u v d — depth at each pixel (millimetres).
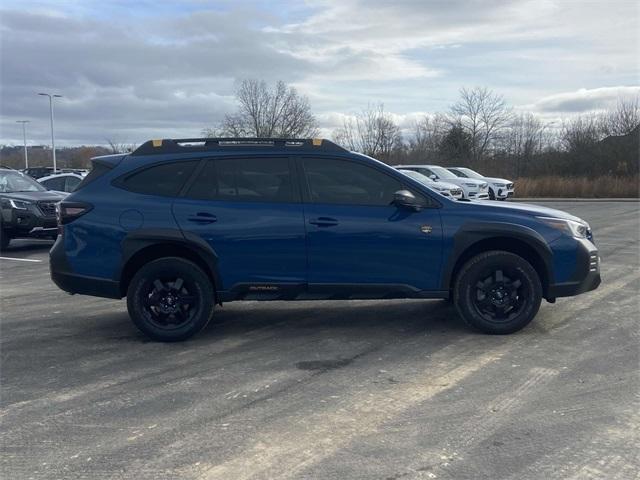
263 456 3586
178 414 4215
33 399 4523
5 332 6426
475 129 50625
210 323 6648
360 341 5891
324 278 5844
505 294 5938
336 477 3338
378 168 5938
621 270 9555
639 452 3582
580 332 6055
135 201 5875
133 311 5883
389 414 4156
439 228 5828
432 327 6332
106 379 4938
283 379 4875
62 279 5938
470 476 3330
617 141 40344
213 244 5793
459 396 4453
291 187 5910
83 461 3555
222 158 5957
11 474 3418
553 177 36844
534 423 3982
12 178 14203
